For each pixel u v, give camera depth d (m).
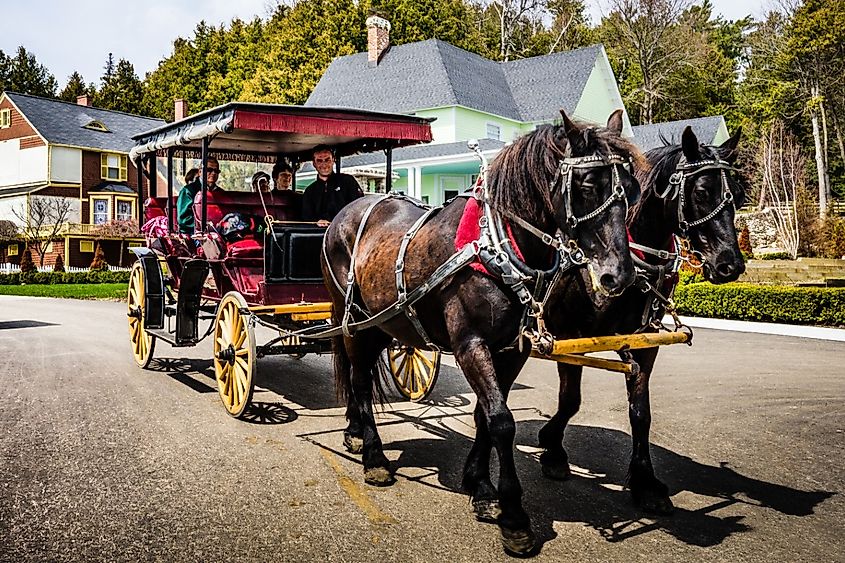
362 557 3.63
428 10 39.31
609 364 4.27
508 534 3.68
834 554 3.71
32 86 73.44
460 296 3.97
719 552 3.72
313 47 36.09
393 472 4.96
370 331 5.24
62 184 38.84
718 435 6.05
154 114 55.19
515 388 7.96
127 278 33.81
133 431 5.87
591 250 3.53
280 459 5.20
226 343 6.43
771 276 18.77
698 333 13.12
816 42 34.41
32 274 31.77
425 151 21.64
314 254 6.66
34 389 7.48
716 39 54.78
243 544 3.76
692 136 4.61
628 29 42.72
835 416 6.72
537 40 46.31
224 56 50.75
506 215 3.84
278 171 8.79
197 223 7.47
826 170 35.62
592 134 3.58
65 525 3.97
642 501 4.31
